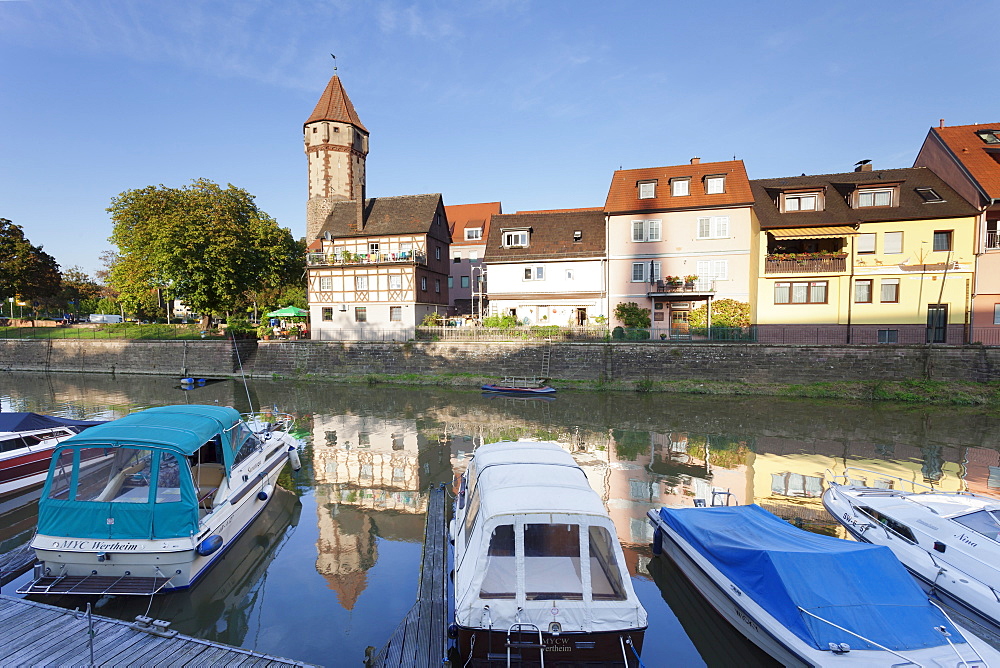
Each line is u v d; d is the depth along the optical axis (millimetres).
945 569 7500
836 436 17312
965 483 12602
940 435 17266
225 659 5754
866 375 24516
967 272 27188
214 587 8125
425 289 37906
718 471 13750
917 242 27828
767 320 29547
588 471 13789
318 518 11000
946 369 23453
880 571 6109
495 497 6621
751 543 7086
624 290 33406
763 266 29484
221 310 37188
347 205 41250
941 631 5590
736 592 6723
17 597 7195
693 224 32156
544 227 37281
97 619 6410
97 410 22625
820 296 28969
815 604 5855
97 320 55906
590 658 5773
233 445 10148
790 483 12773
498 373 29859
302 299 46594
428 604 7172
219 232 34625
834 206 30047
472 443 16938
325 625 7238
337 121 44344
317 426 19438
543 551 6430
